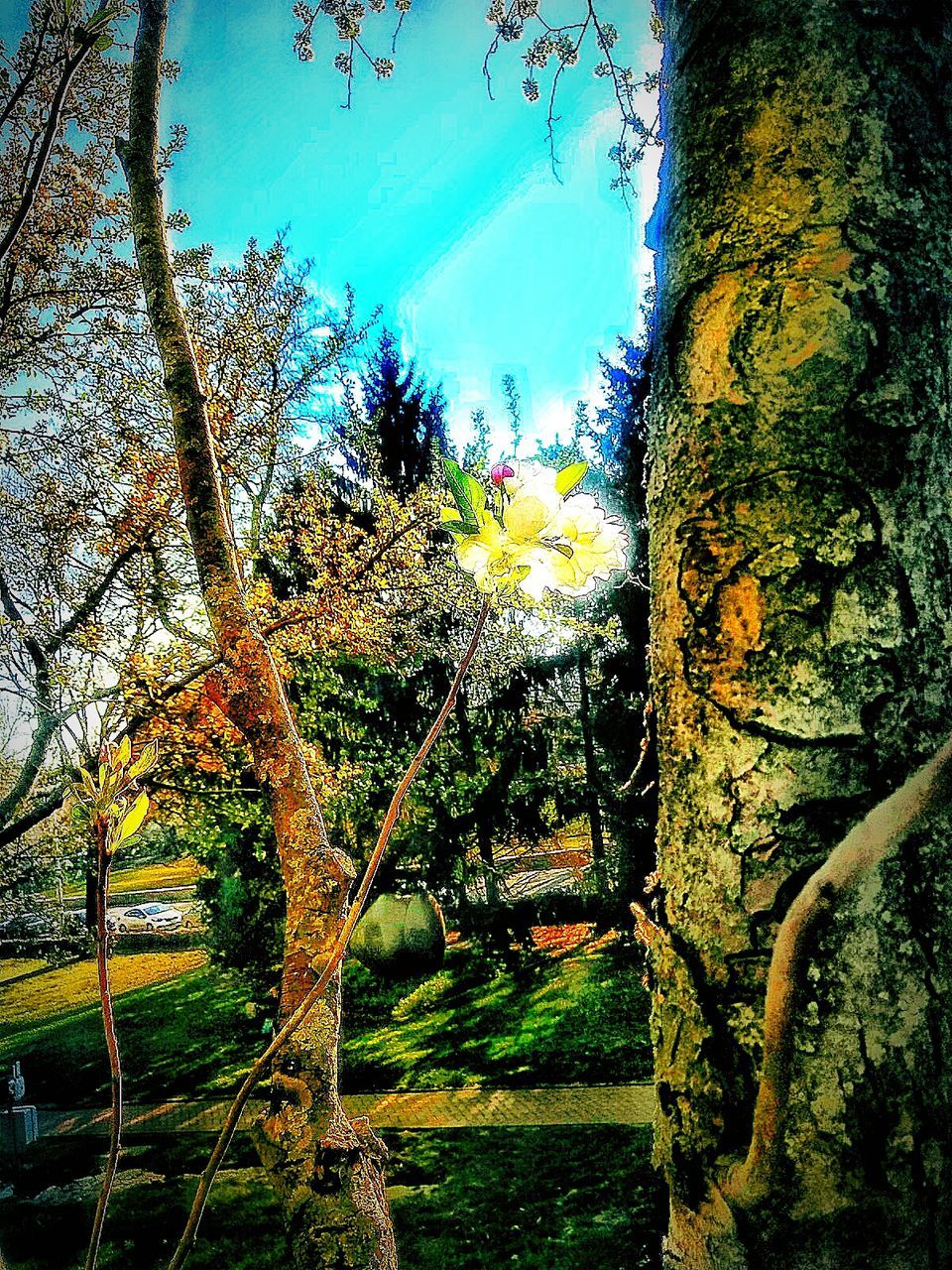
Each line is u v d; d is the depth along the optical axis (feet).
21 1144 33.65
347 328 34.50
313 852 4.74
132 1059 42.52
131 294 28.91
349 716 36.14
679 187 3.27
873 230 2.87
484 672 40.78
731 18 3.19
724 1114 2.62
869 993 2.47
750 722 2.74
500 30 11.56
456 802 40.50
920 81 3.01
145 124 6.49
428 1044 40.42
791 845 2.64
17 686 27.32
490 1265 23.31
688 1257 2.67
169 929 61.62
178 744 28.78
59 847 31.24
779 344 2.88
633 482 29.84
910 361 2.81
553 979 45.42
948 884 2.53
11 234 4.47
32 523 28.73
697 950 2.77
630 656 37.04
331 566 34.47
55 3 4.42
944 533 2.77
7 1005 52.47
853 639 2.69
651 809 22.29
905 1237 2.38
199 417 5.66
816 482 2.78
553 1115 32.73
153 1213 27.12
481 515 3.36
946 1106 2.44
